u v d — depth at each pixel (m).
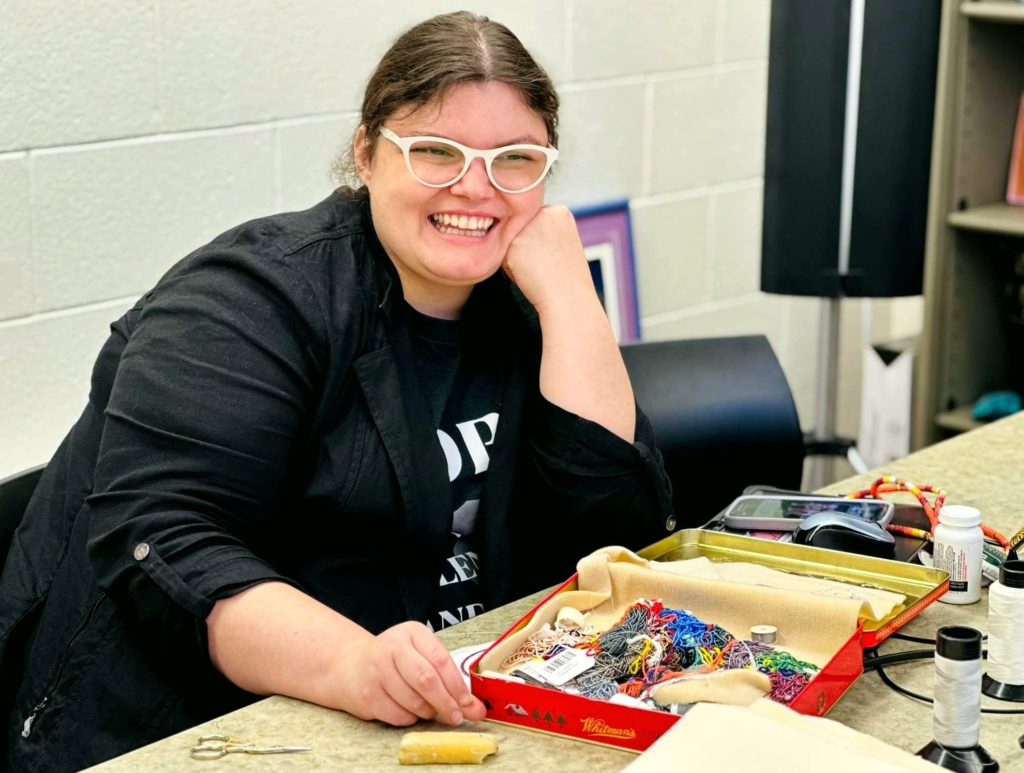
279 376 1.37
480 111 1.39
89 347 2.15
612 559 1.31
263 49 2.28
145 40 2.12
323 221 1.49
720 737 0.94
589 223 2.85
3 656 1.47
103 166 2.11
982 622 1.30
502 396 1.57
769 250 2.87
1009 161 3.07
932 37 2.71
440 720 1.12
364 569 1.46
